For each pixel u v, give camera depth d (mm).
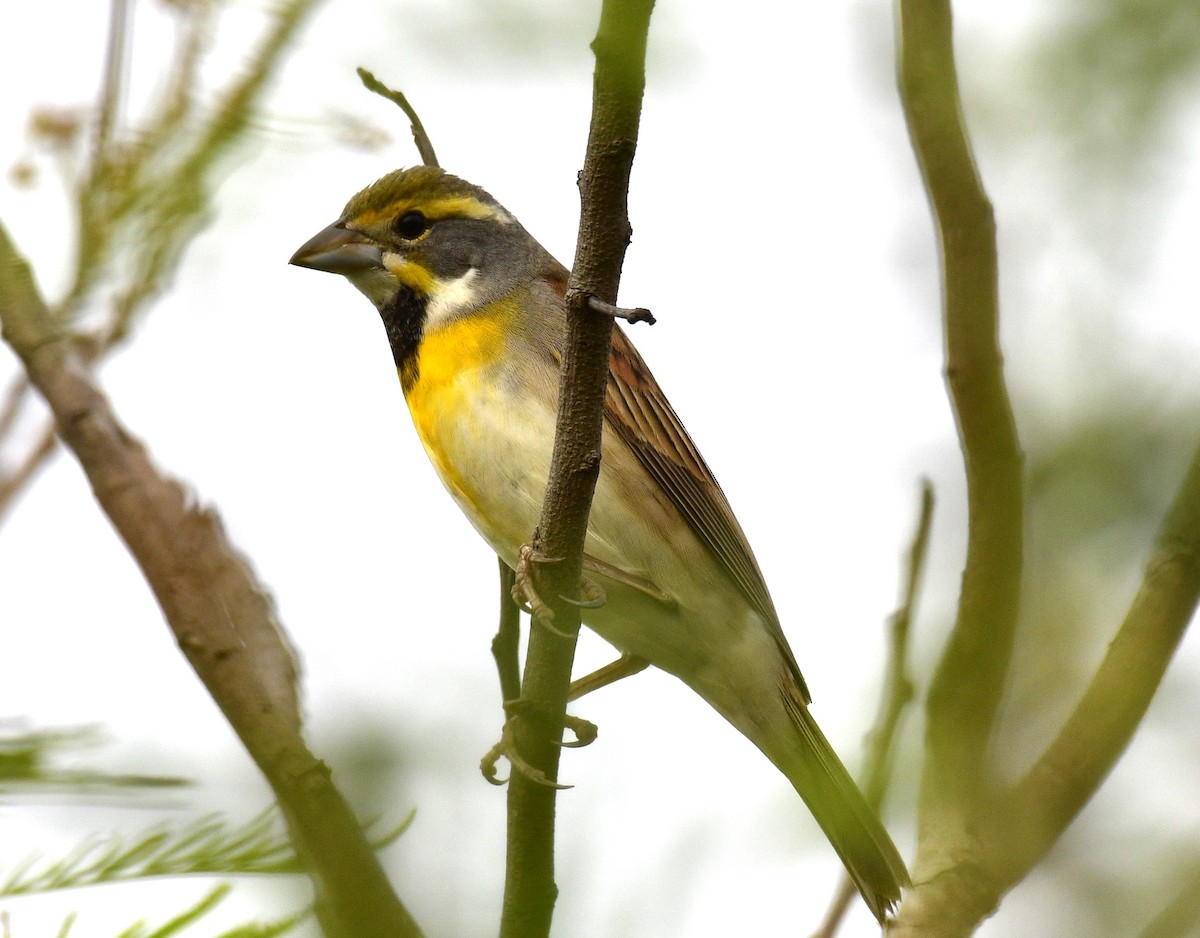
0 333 7539
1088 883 6297
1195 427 5785
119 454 7328
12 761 3412
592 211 6699
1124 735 6020
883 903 7668
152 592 7004
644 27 6219
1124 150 6566
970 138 7020
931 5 6871
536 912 6883
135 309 7461
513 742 7387
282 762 5742
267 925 4473
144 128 6891
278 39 6910
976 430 6234
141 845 4016
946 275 6520
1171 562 6008
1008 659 6117
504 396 9938
